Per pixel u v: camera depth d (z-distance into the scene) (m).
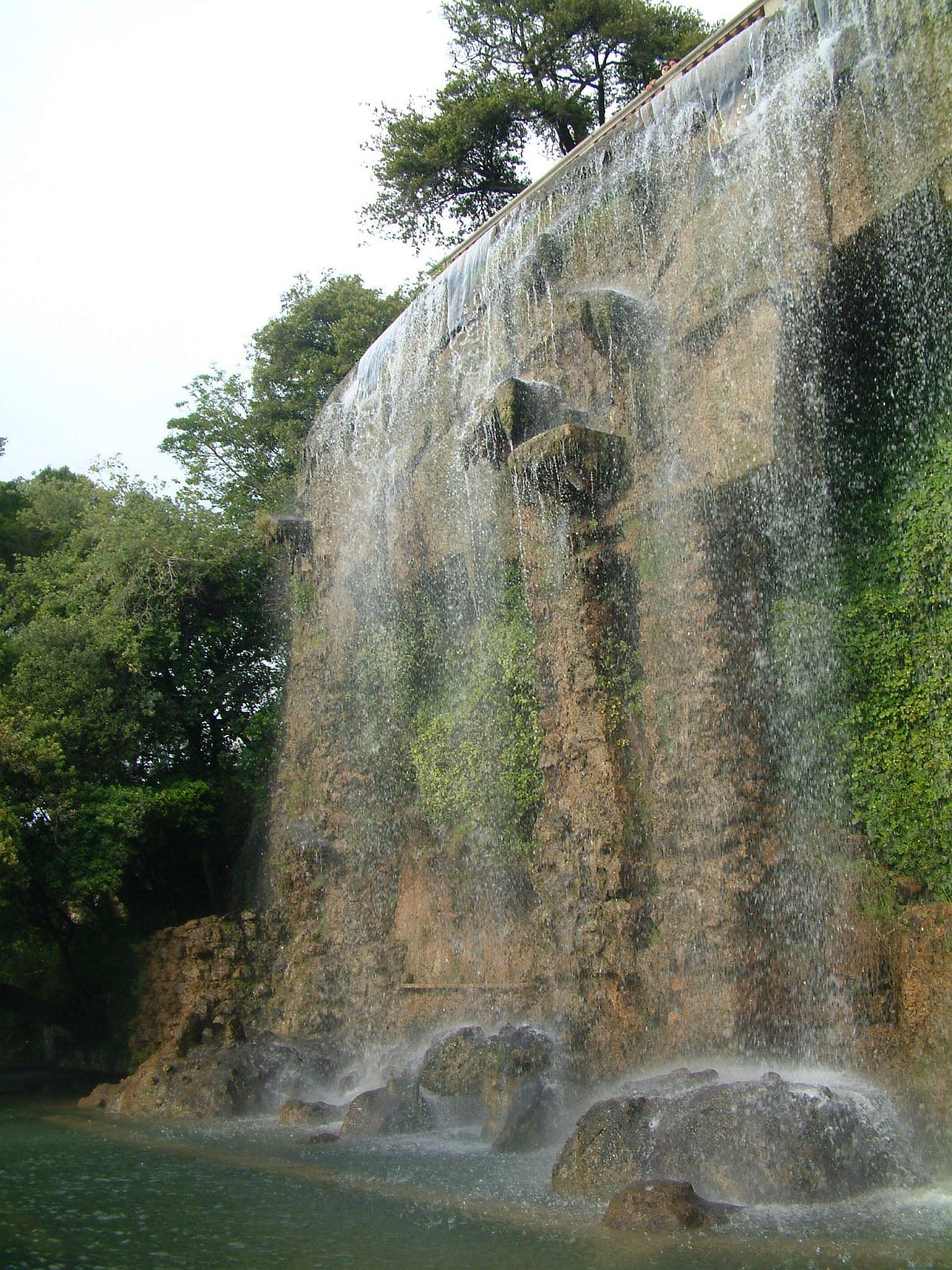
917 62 12.64
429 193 33.91
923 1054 11.05
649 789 14.63
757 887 13.16
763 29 15.04
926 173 12.35
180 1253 8.13
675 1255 7.62
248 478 34.75
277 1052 18.02
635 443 15.77
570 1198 9.73
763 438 13.81
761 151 14.55
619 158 17.64
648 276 16.39
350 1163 11.82
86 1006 24.81
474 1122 13.96
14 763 21.89
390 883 21.20
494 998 17.41
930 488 13.02
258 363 36.53
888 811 12.88
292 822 23.36
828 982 12.52
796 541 14.15
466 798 19.48
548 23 31.36
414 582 21.92
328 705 23.58
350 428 25.47
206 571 27.69
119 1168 12.00
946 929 11.27
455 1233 8.55
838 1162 9.34
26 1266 7.84
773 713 13.95
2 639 25.52
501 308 19.48
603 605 15.55
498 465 18.70
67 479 41.06
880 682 13.19
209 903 27.42
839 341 14.02
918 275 13.03
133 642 25.53
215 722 28.61
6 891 21.30
